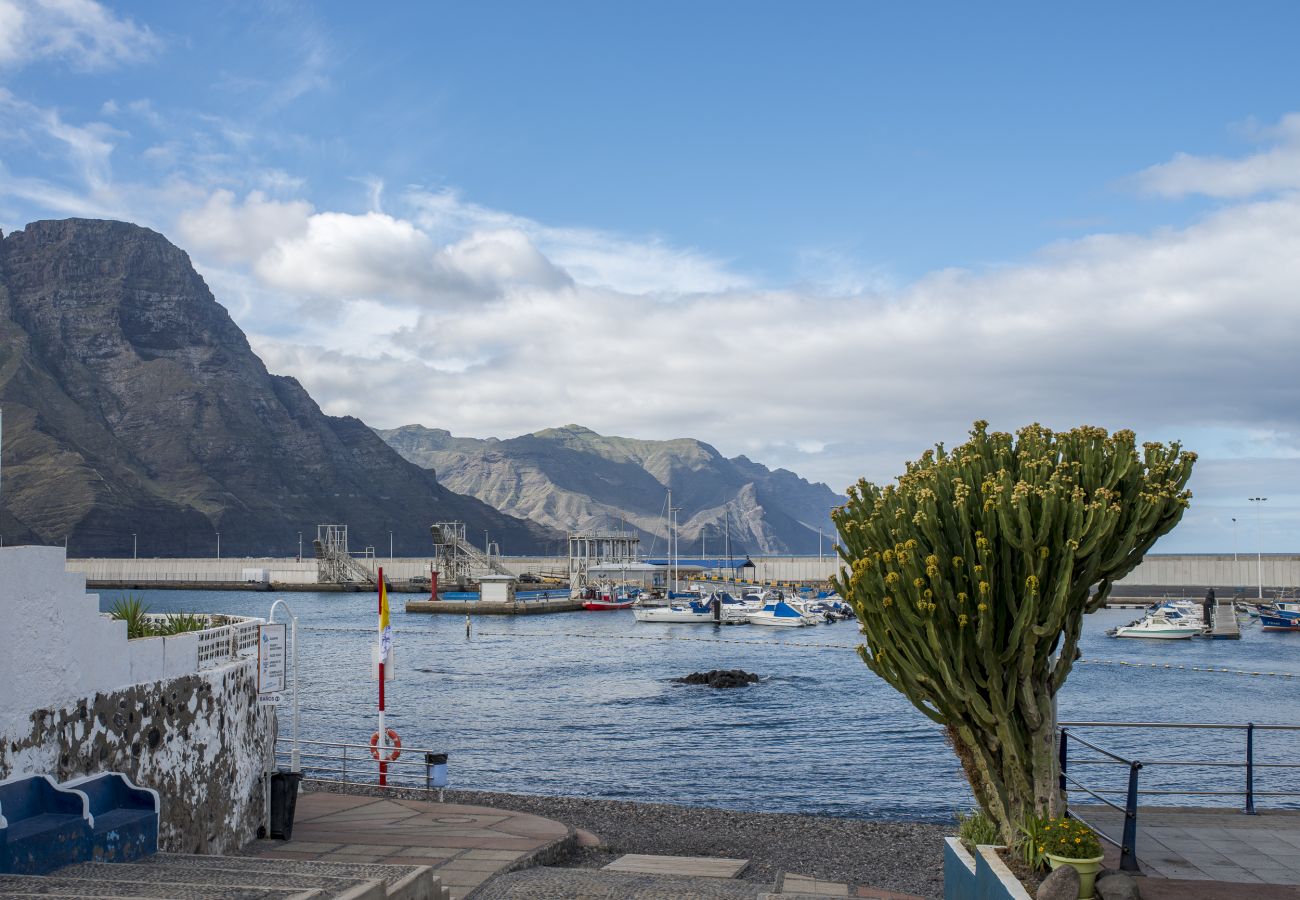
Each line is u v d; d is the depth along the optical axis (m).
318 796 21.27
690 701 52.19
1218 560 148.38
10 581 10.44
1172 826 13.14
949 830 20.27
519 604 138.50
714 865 16.69
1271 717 45.38
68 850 9.92
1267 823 13.27
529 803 22.94
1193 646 84.88
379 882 8.03
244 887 7.37
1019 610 10.45
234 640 16.12
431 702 52.28
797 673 65.75
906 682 11.20
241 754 15.88
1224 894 9.55
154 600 191.38
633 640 96.75
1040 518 10.28
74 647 11.54
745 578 193.88
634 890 13.34
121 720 12.45
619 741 40.03
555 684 60.47
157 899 6.68
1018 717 10.82
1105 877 9.52
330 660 76.38
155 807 11.53
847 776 32.78
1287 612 102.31
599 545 191.50
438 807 19.95
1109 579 10.70
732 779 32.44
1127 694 53.91
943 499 10.91
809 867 17.23
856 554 11.66
